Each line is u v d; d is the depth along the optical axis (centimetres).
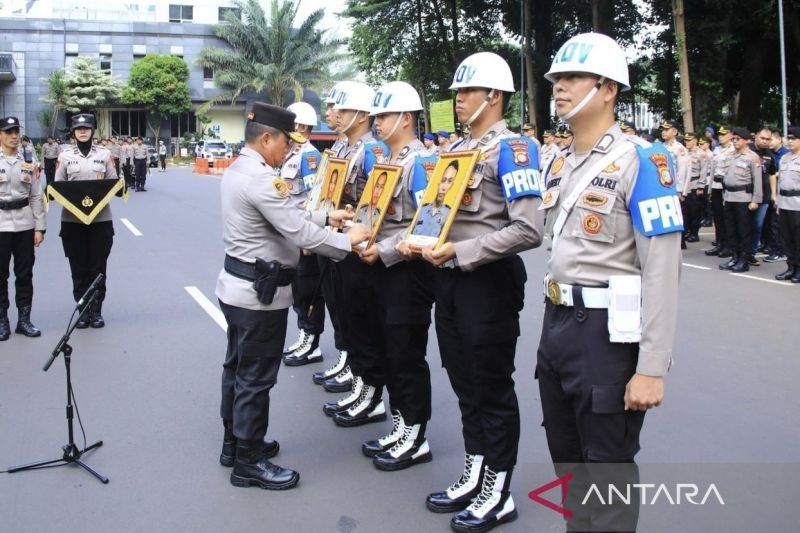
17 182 680
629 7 2500
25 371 593
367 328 479
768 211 1180
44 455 441
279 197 390
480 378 357
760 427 479
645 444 452
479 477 380
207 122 5047
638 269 269
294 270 412
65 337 430
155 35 5156
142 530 358
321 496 395
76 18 5116
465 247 338
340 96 499
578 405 276
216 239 1332
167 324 741
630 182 263
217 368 605
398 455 427
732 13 2220
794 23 2148
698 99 2320
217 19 5312
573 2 2655
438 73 2948
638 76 2548
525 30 2322
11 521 366
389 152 483
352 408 501
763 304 838
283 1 4844
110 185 715
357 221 450
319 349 646
